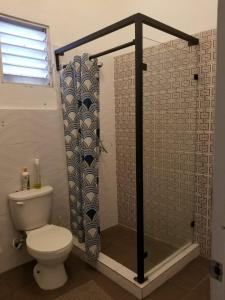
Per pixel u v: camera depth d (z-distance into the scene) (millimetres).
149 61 1820
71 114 2244
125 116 2736
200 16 2100
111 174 2910
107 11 2691
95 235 2146
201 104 2156
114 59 2760
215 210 622
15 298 1860
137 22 1650
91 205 2107
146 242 1937
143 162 1848
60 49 2270
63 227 2328
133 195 2799
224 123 578
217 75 578
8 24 2096
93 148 2090
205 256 2312
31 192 2141
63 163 2482
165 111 2014
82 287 1948
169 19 2320
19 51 2160
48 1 2260
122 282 1932
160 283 1939
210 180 2186
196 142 2236
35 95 2246
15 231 2221
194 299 1797
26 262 2312
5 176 2123
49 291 1918
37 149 2293
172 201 2168
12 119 2127
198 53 2119
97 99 2109
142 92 1753
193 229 2375
